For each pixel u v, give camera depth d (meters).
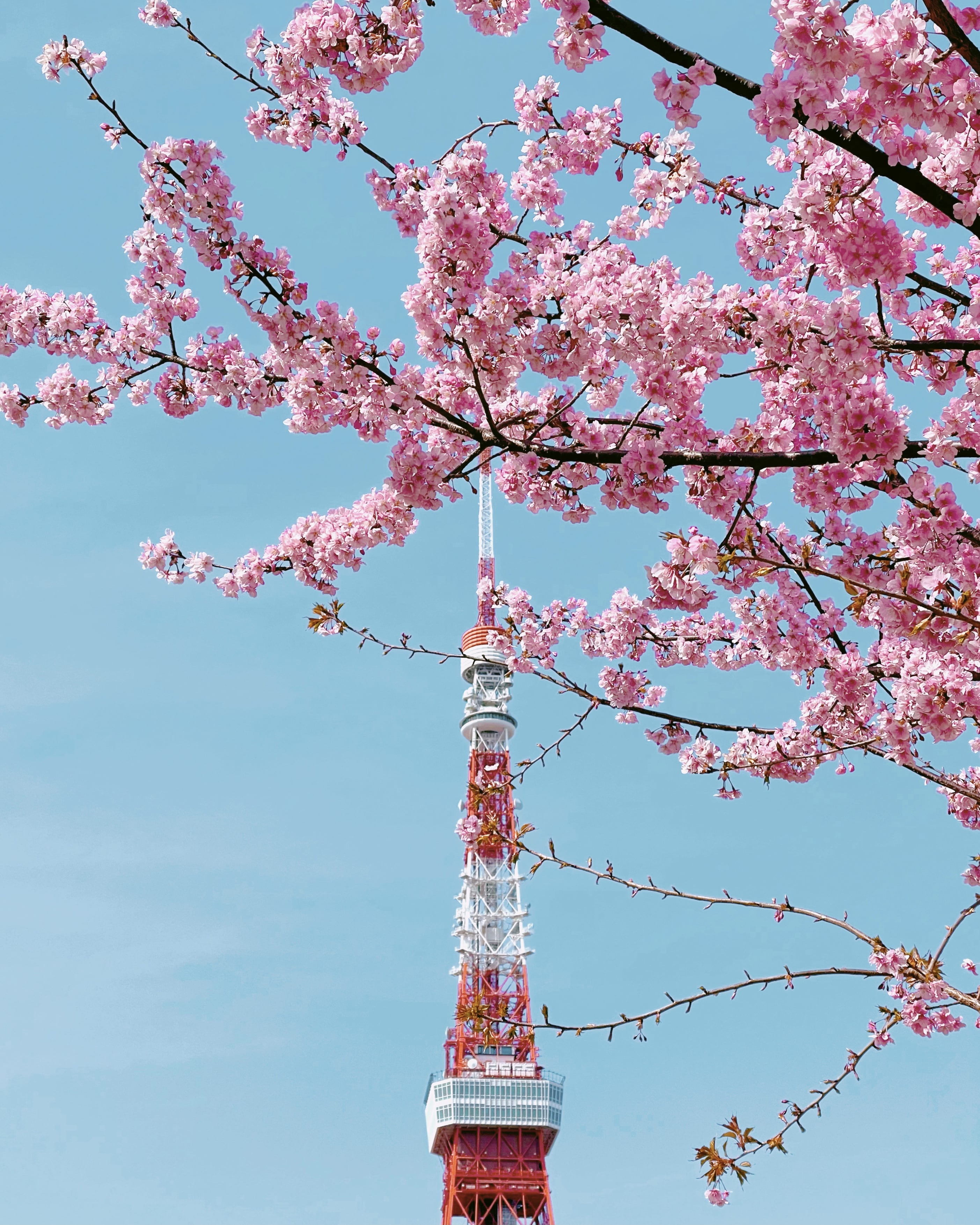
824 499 8.94
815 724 11.05
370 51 7.49
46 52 7.65
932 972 9.12
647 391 8.67
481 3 7.22
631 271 8.05
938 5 5.52
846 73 5.78
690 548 8.59
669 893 9.81
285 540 10.56
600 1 6.13
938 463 8.17
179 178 7.86
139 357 9.66
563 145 8.25
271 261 8.06
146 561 10.80
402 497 9.24
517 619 11.61
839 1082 9.97
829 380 7.82
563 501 10.23
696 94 6.12
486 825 10.55
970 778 11.75
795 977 9.38
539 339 8.36
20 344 9.65
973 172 6.66
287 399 9.02
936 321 9.24
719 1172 9.23
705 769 11.61
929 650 8.97
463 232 7.87
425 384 10.07
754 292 8.34
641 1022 9.25
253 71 8.02
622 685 11.25
